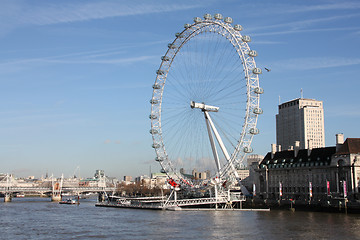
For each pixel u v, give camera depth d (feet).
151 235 412.57
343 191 646.33
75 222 533.96
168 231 436.76
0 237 413.39
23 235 424.46
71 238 401.70
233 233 419.33
